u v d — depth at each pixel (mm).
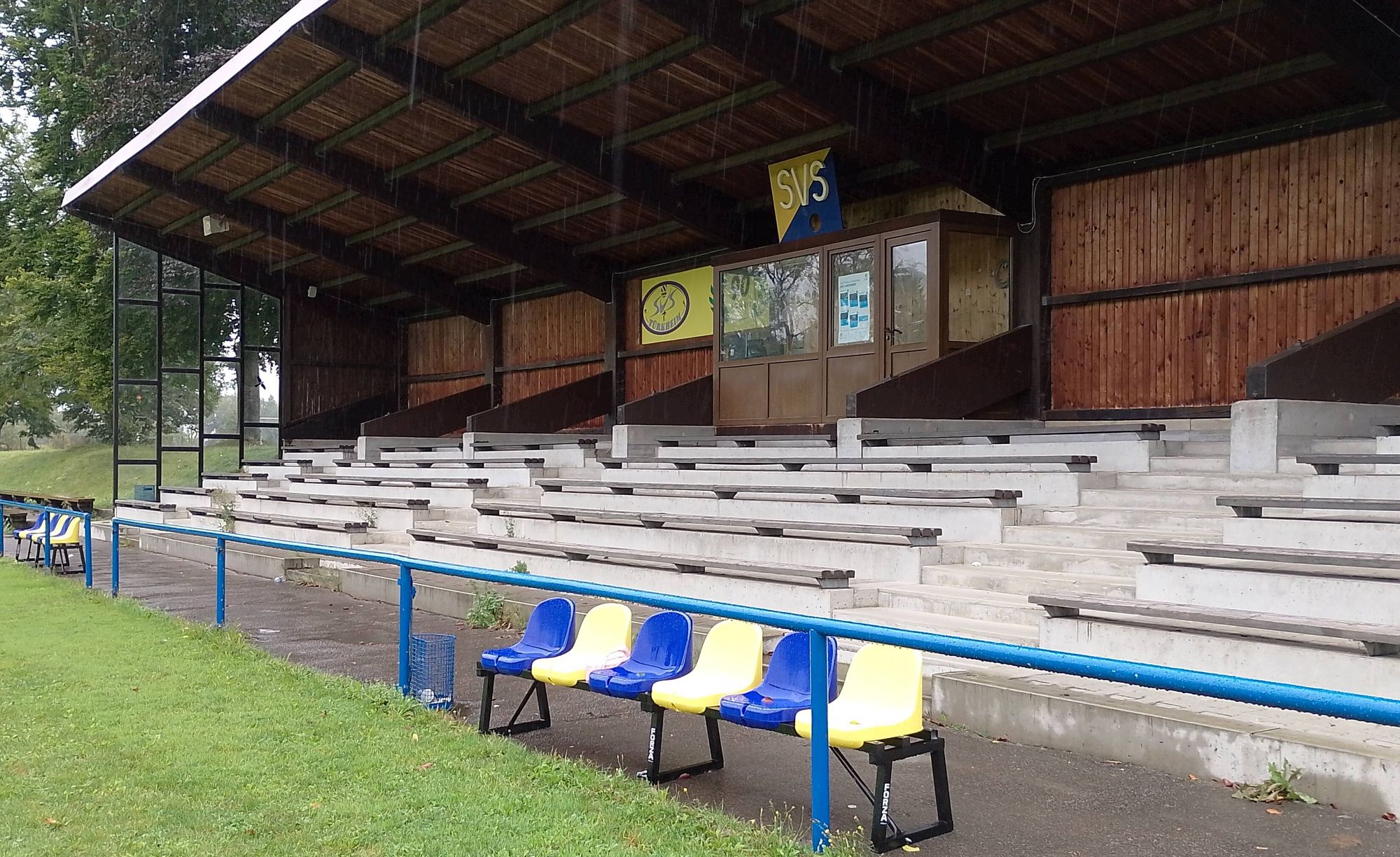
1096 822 4617
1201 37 10938
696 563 9469
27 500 23234
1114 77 12109
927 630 7445
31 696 7375
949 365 13609
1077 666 3424
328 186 20688
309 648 9367
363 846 4445
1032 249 14586
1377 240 11422
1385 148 11367
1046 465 10484
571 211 19469
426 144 17578
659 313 21109
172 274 26078
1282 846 4285
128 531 21547
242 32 32844
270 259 26281
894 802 4930
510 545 12133
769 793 5180
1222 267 12773
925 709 6426
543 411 21297
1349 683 5418
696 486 12328
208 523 19734
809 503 10961
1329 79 11133
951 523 9641
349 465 22203
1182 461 9992
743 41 12195
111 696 7340
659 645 5840
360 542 14906
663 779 5422
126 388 25547
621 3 12188
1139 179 13633
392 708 6855
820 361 15680
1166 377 13289
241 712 6852
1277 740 4914
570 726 6516
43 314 35969
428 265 24562
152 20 32156
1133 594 7391
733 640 5566
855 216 17422
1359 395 10023
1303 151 12086
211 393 26453
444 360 27641
